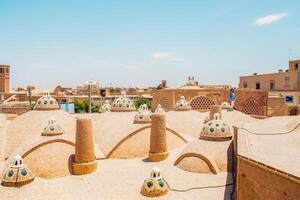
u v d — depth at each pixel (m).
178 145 16.77
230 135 13.60
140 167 13.66
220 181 11.70
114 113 18.89
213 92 28.94
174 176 12.41
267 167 7.69
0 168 13.11
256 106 31.23
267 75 44.88
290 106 27.70
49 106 17.36
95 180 12.16
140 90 70.94
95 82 27.81
